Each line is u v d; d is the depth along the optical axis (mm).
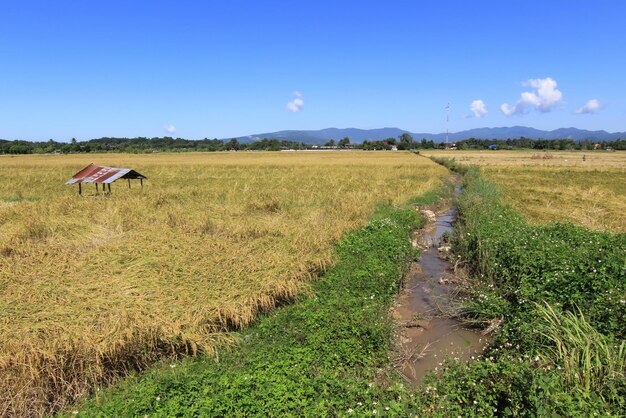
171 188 23672
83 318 6312
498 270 8992
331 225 12898
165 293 7312
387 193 22609
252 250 9891
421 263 11789
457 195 25297
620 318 6289
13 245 9711
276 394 4699
